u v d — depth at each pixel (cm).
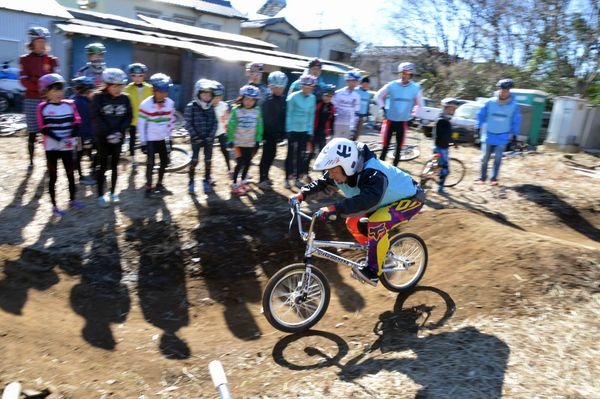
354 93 824
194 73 1903
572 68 2133
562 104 1377
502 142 862
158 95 662
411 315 445
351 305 492
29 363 368
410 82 786
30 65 736
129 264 546
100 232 591
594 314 401
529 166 1103
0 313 429
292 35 3177
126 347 420
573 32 2084
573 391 314
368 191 388
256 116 709
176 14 2616
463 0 2648
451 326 411
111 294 500
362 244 449
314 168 391
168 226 616
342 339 426
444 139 801
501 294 450
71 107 612
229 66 1928
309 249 424
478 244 560
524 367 339
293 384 355
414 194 434
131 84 805
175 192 730
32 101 751
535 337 375
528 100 1570
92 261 541
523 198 833
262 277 558
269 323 459
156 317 477
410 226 650
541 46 2256
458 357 358
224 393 230
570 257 489
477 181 911
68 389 348
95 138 641
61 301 475
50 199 671
